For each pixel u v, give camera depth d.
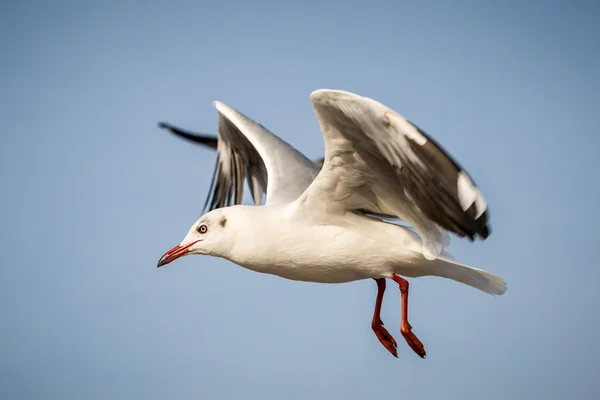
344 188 10.70
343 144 10.09
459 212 9.29
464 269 10.91
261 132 14.45
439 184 9.23
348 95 9.17
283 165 13.69
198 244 11.73
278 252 11.27
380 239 11.01
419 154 9.14
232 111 14.85
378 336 12.01
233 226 11.50
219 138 15.41
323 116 9.74
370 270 11.23
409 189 9.69
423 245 10.62
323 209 11.00
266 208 11.51
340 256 11.11
